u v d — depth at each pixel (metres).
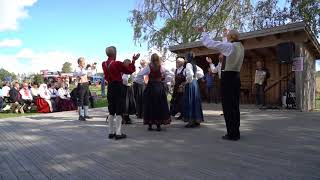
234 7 26.59
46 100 15.24
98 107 16.70
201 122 9.07
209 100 16.14
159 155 5.66
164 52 26.55
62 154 5.96
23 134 8.16
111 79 7.18
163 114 7.96
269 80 15.45
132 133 7.75
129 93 9.69
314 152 5.62
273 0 25.53
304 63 12.74
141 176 4.58
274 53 15.25
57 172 4.91
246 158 5.31
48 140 7.27
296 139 6.67
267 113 10.91
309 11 22.06
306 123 8.66
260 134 7.26
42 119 11.09
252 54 15.63
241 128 8.05
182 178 4.44
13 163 5.48
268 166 4.86
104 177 4.61
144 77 8.41
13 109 15.42
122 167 5.03
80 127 9.01
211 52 15.07
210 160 5.25
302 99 12.41
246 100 16.17
